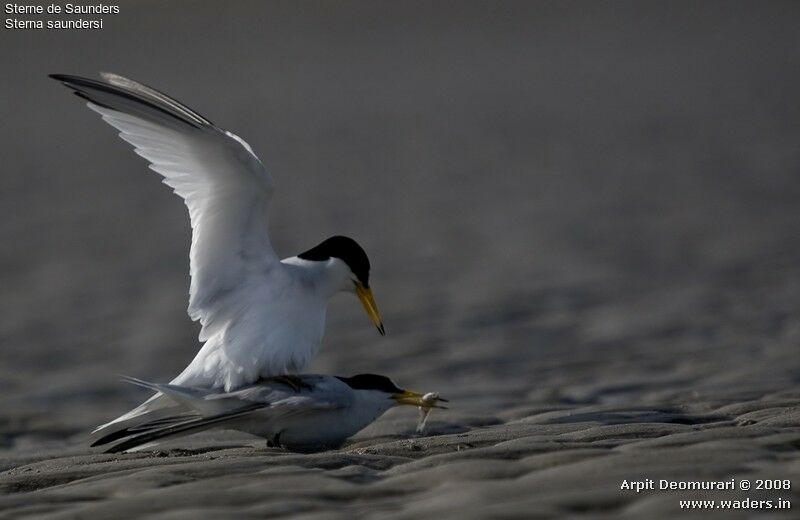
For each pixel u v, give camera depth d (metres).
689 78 39.22
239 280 7.05
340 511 4.83
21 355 11.61
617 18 56.09
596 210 18.95
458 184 22.05
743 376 8.94
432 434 7.42
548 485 4.97
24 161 28.31
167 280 15.23
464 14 58.47
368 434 7.46
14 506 5.23
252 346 6.93
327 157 26.52
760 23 52.06
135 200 22.27
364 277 7.48
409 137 29.48
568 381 9.45
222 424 6.70
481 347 11.06
